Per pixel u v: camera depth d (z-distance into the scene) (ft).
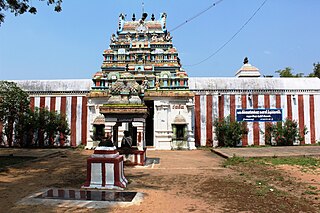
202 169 37.22
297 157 47.24
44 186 26.94
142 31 83.97
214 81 77.05
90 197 22.08
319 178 30.60
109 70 75.97
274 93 75.00
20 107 69.15
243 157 46.42
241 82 76.59
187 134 66.80
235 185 27.14
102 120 65.10
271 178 30.66
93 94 67.10
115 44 80.23
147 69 72.13
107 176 25.81
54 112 70.54
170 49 78.18
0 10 36.99
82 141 73.15
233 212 18.97
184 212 18.93
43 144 71.87
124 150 40.50
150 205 20.43
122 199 21.50
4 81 69.05
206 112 74.38
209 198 22.49
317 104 75.10
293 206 20.31
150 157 50.60
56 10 36.91
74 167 39.24
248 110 74.49
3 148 66.13
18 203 20.65
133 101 40.98
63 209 19.39
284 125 72.90
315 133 74.33
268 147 65.36
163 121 66.95
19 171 35.63
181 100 67.62
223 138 71.97
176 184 27.86
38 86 76.33
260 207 20.06
